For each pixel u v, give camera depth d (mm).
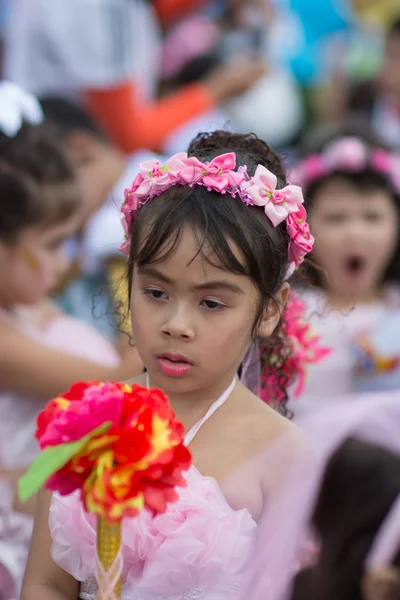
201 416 3434
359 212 6453
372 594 2900
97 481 2660
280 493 3211
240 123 9367
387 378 5797
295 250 3453
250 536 3172
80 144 6441
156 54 9000
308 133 9656
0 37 7508
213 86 8125
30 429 4969
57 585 3365
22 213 4812
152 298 3270
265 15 9453
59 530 3223
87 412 2637
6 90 5305
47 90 7414
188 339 3201
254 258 3262
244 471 3312
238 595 3107
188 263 3176
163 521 3137
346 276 6445
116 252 5574
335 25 10227
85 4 7297
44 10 7312
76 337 5371
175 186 3357
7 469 4855
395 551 2906
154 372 3295
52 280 5066
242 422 3422
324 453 3160
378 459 3061
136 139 7695
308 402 4738
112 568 2764
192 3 9266
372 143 6574
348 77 10055
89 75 7387
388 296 6590
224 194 3320
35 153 4965
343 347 5715
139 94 7949
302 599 3025
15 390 4953
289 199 3406
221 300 3221
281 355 3891
